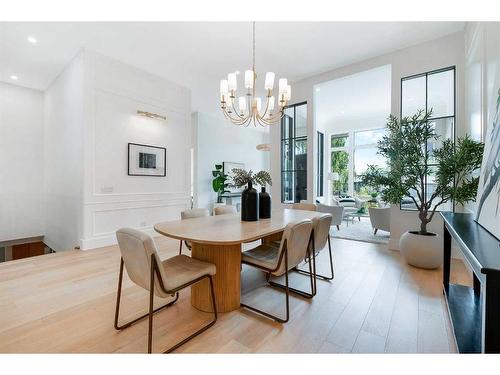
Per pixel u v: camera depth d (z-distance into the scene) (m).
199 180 7.09
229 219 2.49
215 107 6.58
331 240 4.36
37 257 3.23
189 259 1.93
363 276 2.67
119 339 1.59
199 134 7.07
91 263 3.02
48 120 4.89
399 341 1.58
